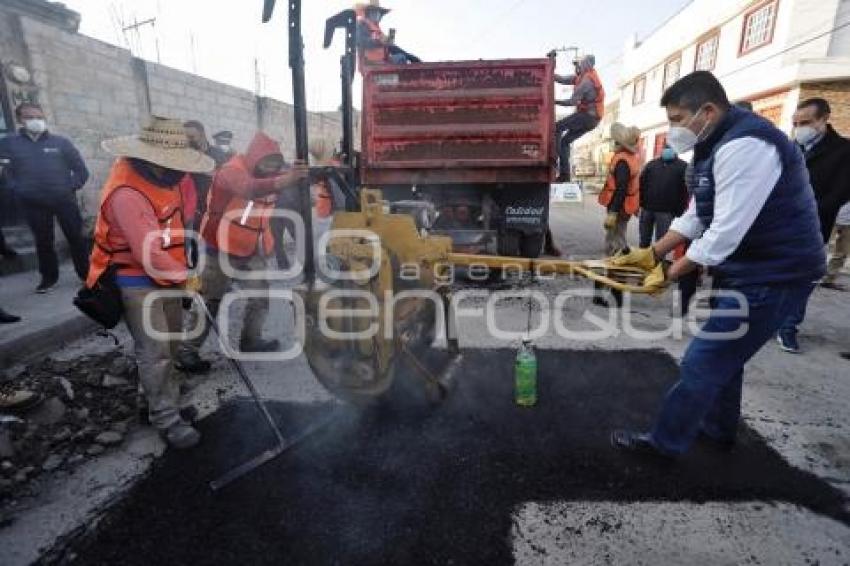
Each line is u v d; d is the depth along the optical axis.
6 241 5.49
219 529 1.94
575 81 7.22
